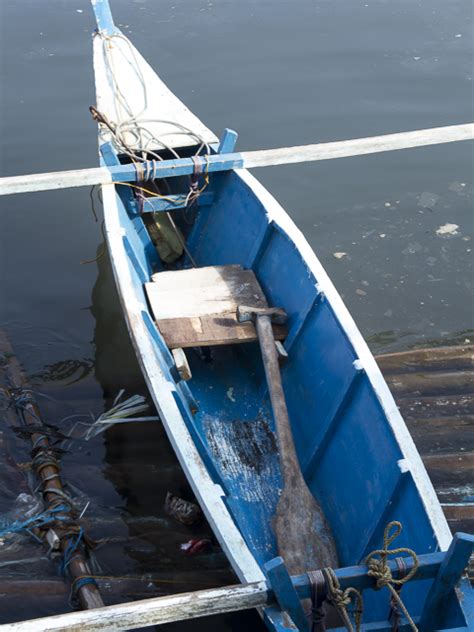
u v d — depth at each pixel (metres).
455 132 5.47
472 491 4.51
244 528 4.05
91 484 4.60
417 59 9.48
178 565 4.12
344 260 6.50
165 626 3.84
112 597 3.93
